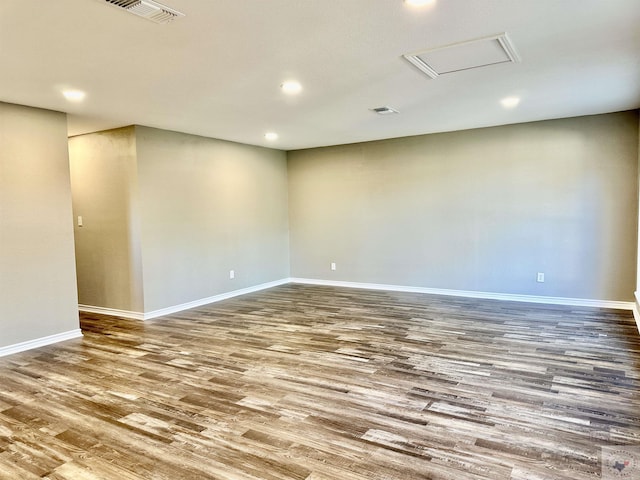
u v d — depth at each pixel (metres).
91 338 4.57
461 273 6.38
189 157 5.98
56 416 2.80
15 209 4.17
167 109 4.50
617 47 3.00
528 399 2.91
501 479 2.05
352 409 2.82
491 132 5.99
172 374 3.50
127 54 2.94
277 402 2.94
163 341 4.43
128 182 5.35
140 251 5.32
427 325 4.82
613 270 5.40
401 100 4.36
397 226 6.85
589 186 5.45
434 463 2.19
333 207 7.43
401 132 6.25
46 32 2.56
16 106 4.18
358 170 7.13
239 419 2.71
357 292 6.86
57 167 4.50
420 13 2.43
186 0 2.20
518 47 2.99
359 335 4.49
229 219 6.65
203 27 2.54
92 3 2.21
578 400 2.88
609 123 5.28
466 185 6.23
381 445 2.38
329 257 7.55
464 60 3.21
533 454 2.26
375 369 3.52
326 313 5.50
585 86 3.98
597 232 5.45
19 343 4.20
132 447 2.41
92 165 5.66
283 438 2.47
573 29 2.70
